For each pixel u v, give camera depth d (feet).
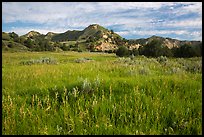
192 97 17.53
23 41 354.74
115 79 22.57
